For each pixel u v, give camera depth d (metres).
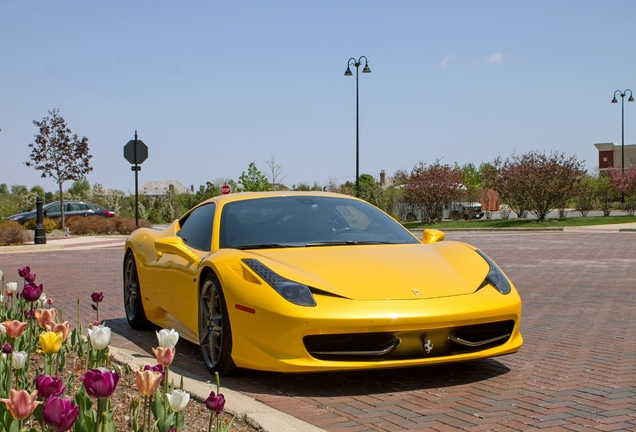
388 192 40.09
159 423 2.61
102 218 28.55
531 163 33.09
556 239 20.48
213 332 4.43
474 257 4.68
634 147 68.81
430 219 37.69
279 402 3.80
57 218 30.66
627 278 10.38
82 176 28.31
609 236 21.66
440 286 4.15
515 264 12.72
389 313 3.84
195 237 5.29
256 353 3.99
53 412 1.71
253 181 31.03
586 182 38.56
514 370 4.55
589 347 5.34
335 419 3.48
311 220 5.10
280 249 4.68
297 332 3.84
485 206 40.62
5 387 2.96
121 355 4.73
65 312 7.42
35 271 12.10
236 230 4.91
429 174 37.47
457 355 4.03
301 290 3.95
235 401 3.66
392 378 4.34
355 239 4.97
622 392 3.97
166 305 5.42
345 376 4.38
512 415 3.53
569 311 7.25
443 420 3.46
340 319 3.80
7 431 2.32
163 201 48.91
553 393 3.96
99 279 10.70
